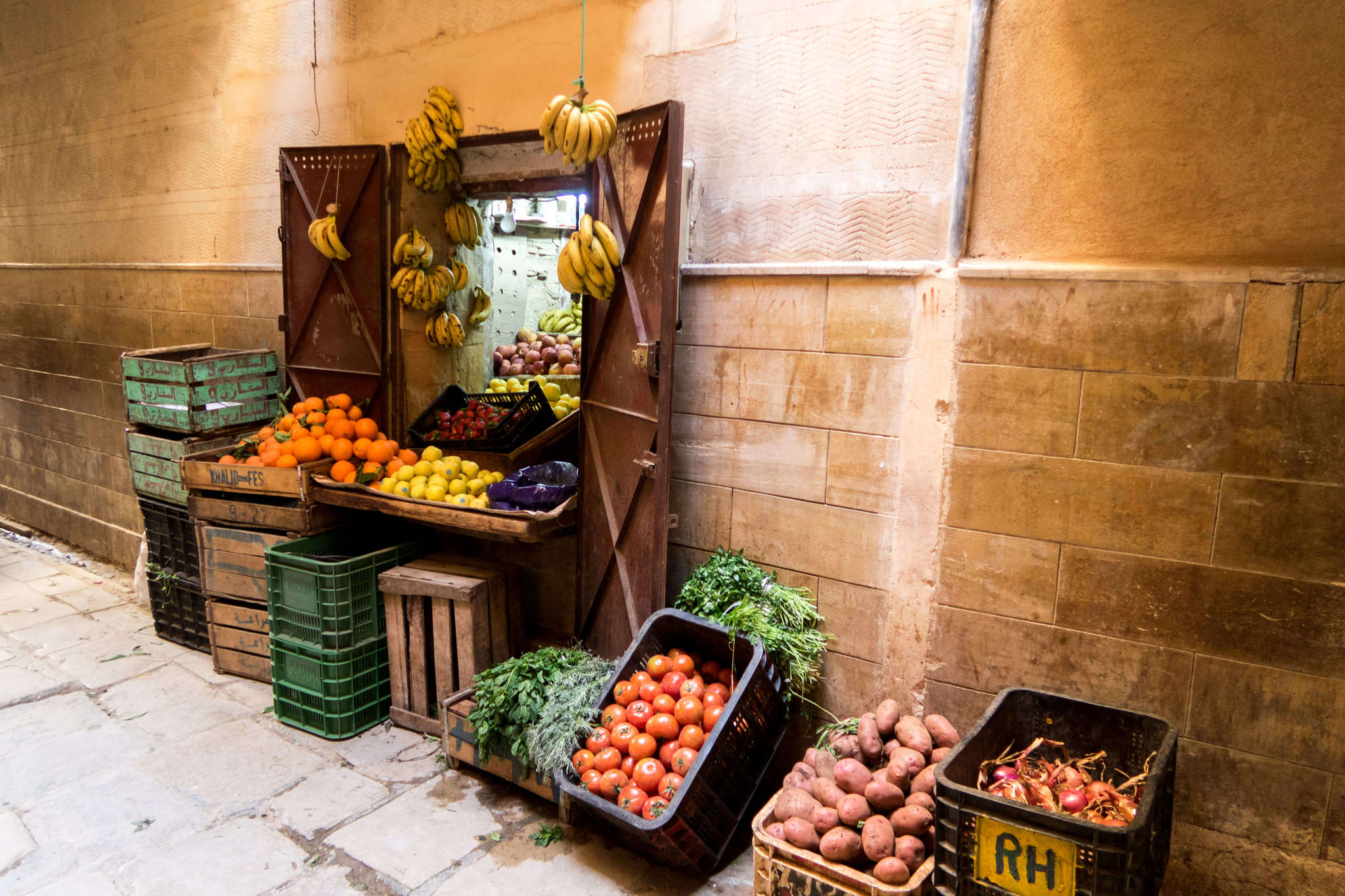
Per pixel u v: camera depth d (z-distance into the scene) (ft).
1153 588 8.62
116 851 9.75
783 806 8.52
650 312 10.69
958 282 9.30
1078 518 8.93
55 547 22.24
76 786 11.05
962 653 9.78
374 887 9.24
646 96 11.68
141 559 17.83
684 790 8.66
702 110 11.14
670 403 10.37
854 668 10.61
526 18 12.81
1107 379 8.61
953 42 9.18
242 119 16.87
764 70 10.55
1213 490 8.23
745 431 11.17
